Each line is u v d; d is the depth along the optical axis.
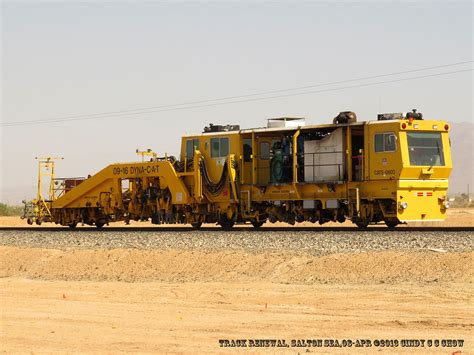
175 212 42.78
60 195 47.78
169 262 28.45
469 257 24.56
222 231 35.62
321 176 37.72
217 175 41.31
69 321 18.94
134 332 17.53
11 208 91.12
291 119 40.03
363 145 36.97
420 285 22.59
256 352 15.55
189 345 16.17
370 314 18.97
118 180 44.91
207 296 22.34
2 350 16.02
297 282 24.52
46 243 35.41
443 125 36.16
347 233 31.64
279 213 39.44
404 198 35.06
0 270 31.17
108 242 33.91
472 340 16.27
